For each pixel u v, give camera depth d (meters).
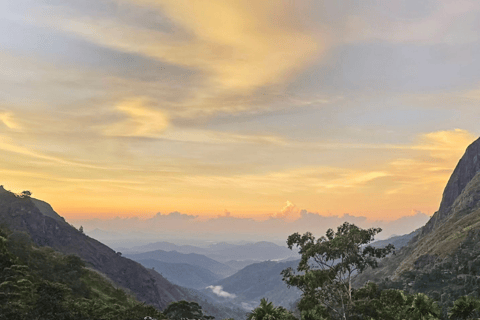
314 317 45.12
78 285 88.56
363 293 50.06
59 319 54.12
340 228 50.91
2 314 48.97
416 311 43.47
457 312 42.03
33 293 58.78
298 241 51.72
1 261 67.56
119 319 66.62
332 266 49.88
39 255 94.88
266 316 41.62
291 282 51.00
